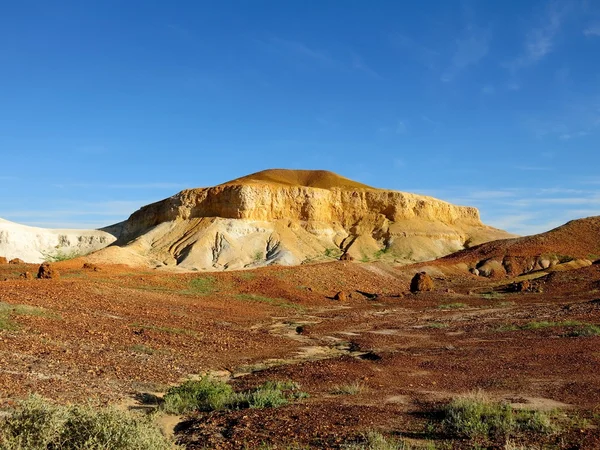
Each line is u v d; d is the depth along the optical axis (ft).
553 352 60.44
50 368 42.68
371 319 109.91
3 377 37.24
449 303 146.00
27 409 19.90
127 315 81.10
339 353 68.74
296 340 79.15
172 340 65.57
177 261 340.59
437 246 421.18
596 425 29.37
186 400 38.17
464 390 41.27
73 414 20.48
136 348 57.11
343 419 31.73
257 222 398.21
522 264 261.65
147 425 21.91
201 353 61.36
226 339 72.95
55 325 61.36
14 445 18.86
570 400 36.50
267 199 411.95
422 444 26.68
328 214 438.40
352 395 40.06
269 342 74.69
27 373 39.81
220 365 57.00
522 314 111.86
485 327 90.53
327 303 142.61
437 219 466.70
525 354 59.62
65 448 19.60
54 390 36.35
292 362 60.80
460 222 487.20
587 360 53.98
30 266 159.43
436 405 35.68
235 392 42.11
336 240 419.33
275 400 36.88
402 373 49.52
